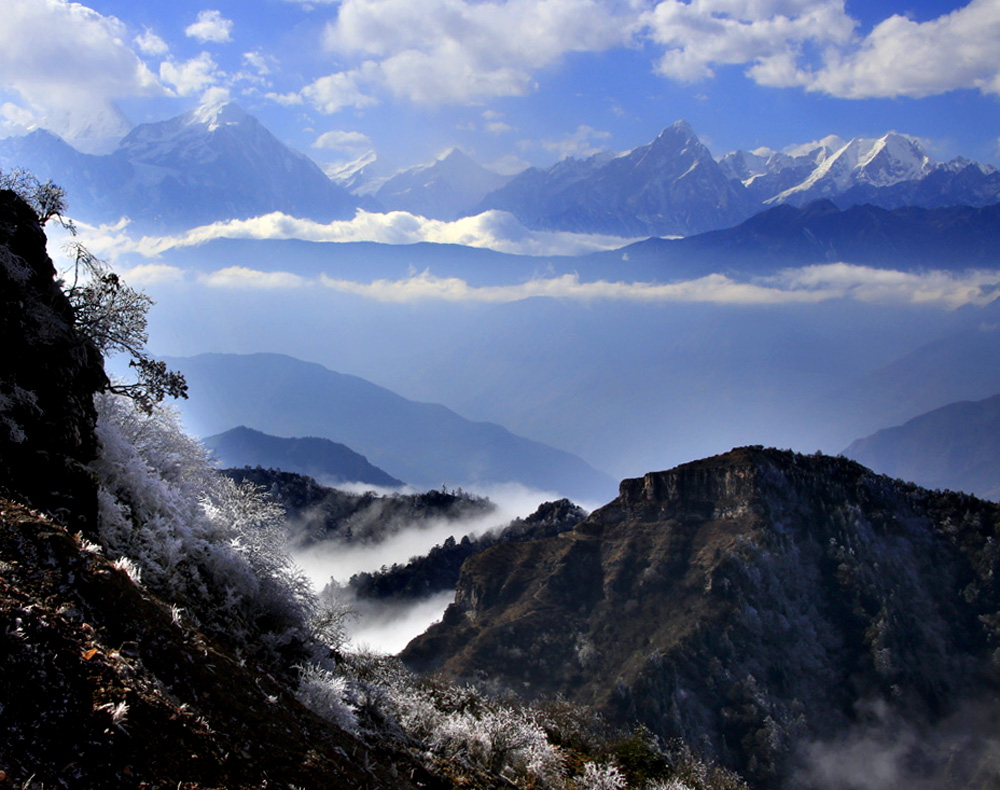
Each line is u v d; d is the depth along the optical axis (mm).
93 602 8336
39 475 10734
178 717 7457
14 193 14992
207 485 17219
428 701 21094
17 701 6004
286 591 14805
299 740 9773
